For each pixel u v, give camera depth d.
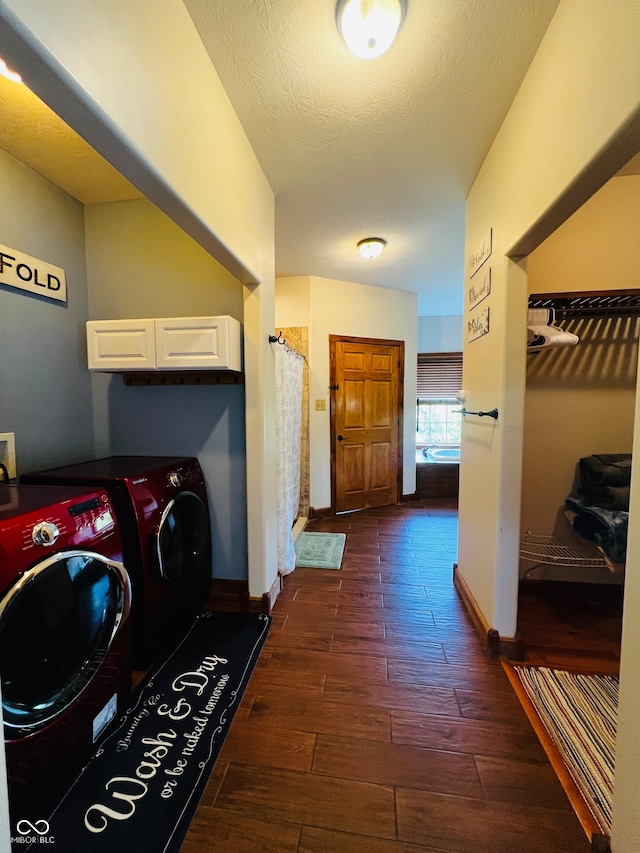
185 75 1.14
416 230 2.67
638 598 0.86
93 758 1.25
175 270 2.11
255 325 1.97
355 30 1.14
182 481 1.93
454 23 1.17
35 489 1.35
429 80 1.38
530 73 1.32
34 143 1.59
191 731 1.36
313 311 3.78
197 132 1.22
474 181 2.04
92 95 0.75
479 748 1.30
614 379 2.16
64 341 1.99
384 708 1.47
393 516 4.04
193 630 1.97
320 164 1.89
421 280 3.93
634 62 0.80
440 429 5.42
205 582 2.13
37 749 1.07
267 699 1.51
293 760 1.25
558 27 1.12
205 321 1.83
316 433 3.90
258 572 2.11
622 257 2.08
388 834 1.04
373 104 1.49
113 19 0.81
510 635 1.75
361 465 4.23
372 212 2.40
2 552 0.97
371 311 4.16
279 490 2.54
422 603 2.26
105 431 2.24
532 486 2.24
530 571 2.31
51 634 1.12
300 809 1.10
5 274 1.64
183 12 1.12
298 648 1.84
